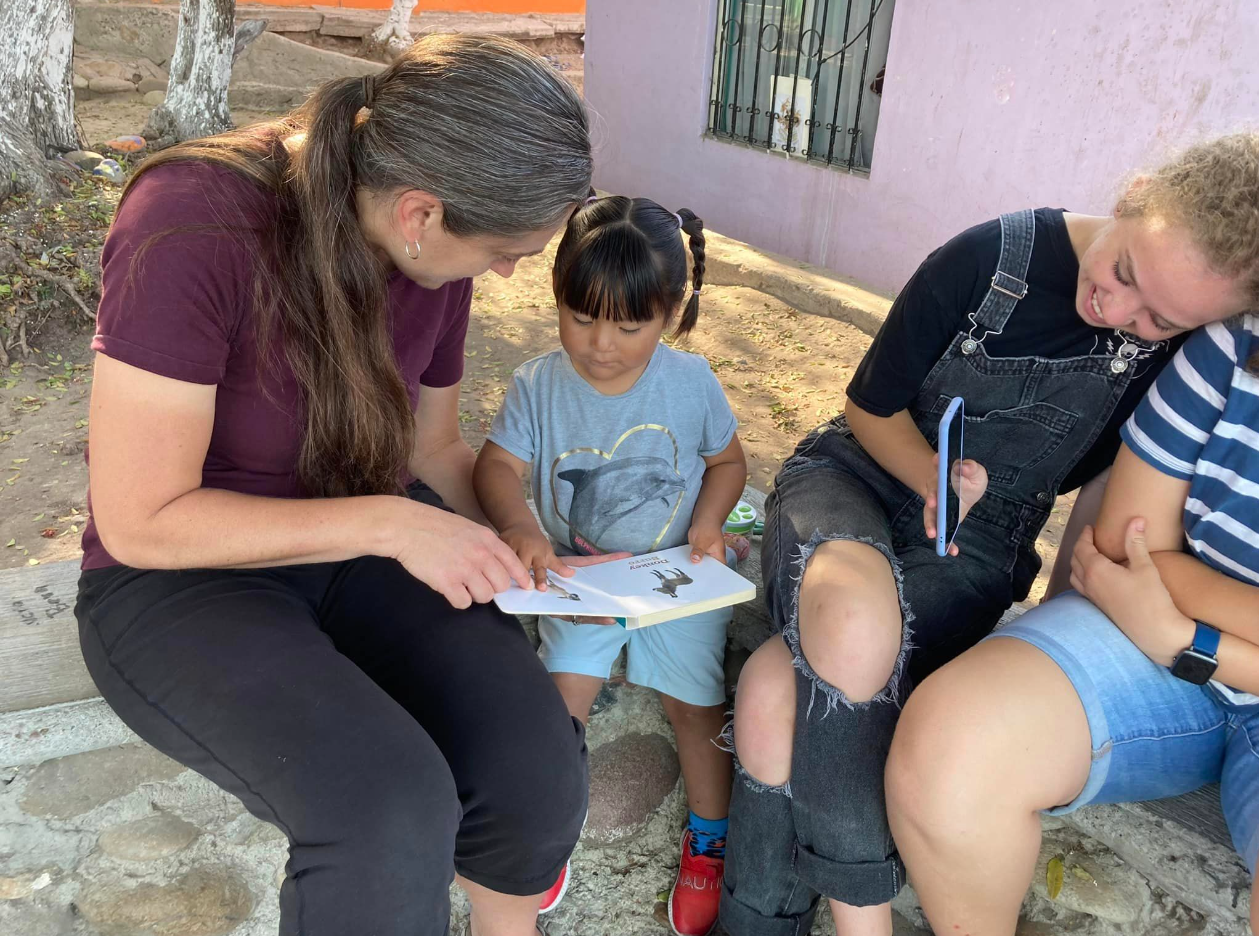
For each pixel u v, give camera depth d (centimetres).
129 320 126
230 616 139
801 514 176
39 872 180
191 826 186
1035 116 503
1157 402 158
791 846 162
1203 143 146
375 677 152
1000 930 148
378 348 145
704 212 717
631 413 194
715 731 195
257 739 125
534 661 150
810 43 615
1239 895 160
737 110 682
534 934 158
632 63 736
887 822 152
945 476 151
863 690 151
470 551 146
